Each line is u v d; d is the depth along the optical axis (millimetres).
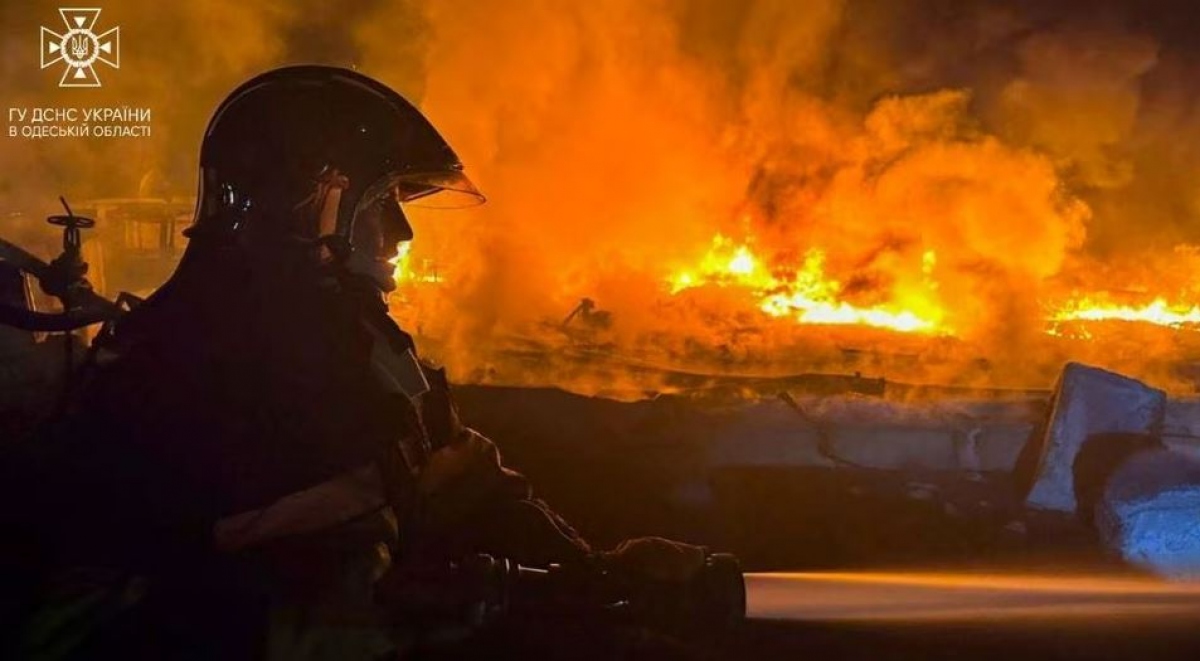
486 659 3311
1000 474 6078
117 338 2506
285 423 2328
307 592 2365
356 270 2652
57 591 2344
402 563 2508
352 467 2342
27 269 2822
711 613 2504
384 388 2461
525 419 6332
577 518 5355
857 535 5242
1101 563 4977
